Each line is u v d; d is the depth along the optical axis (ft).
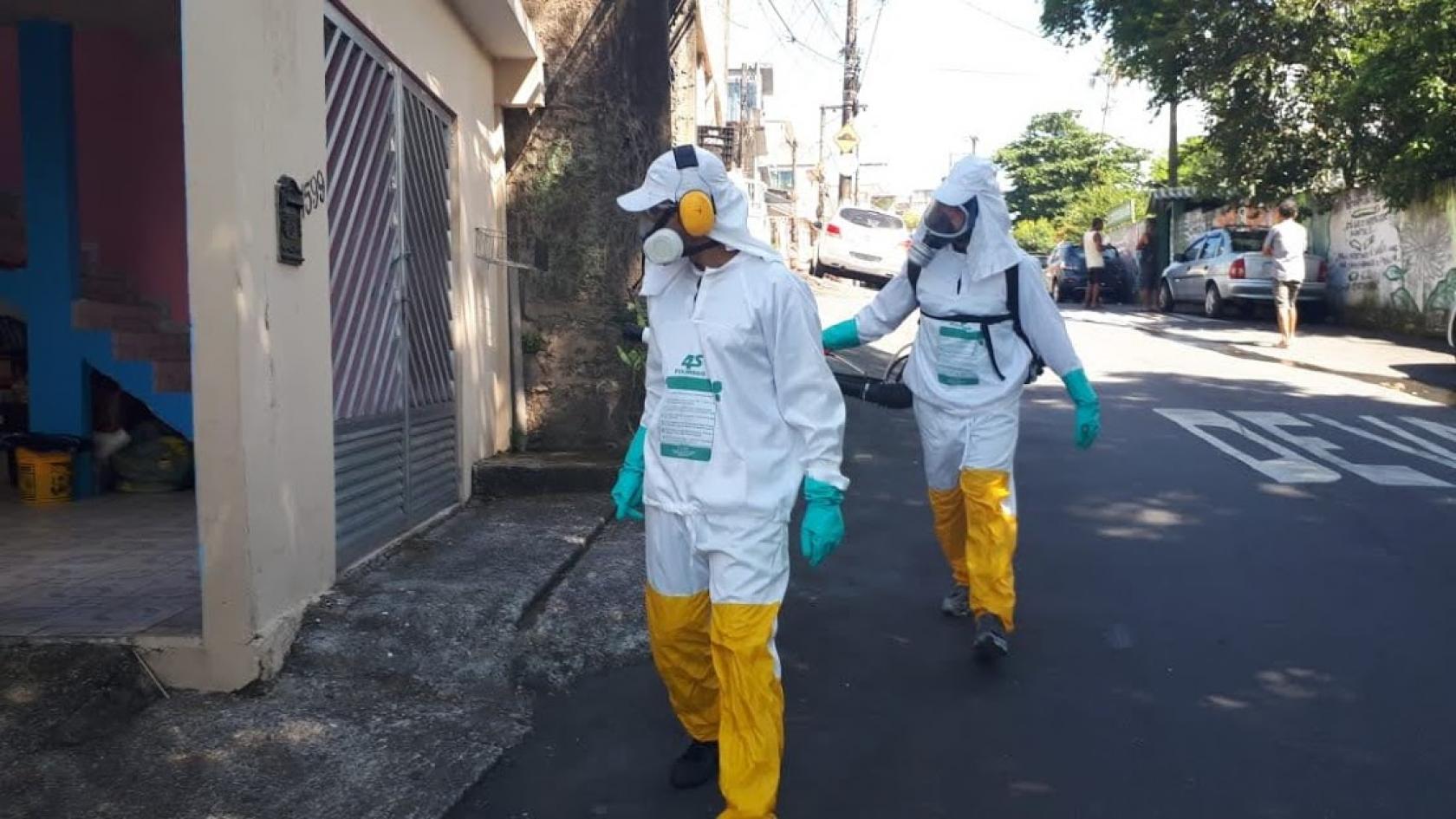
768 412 11.98
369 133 20.43
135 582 17.37
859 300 71.05
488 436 27.40
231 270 14.48
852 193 104.58
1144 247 96.32
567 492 26.23
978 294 17.52
